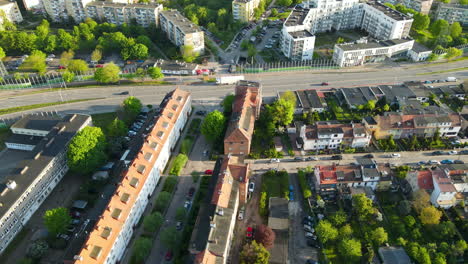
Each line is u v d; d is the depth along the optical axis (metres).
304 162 173.12
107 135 191.12
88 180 164.25
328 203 150.38
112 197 129.00
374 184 152.88
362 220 140.62
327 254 130.25
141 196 143.62
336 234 130.50
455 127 183.38
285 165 171.62
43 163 154.38
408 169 162.12
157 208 149.12
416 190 148.00
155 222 134.38
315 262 127.00
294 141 187.38
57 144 165.88
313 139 176.62
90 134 163.38
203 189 158.00
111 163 171.12
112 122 193.25
